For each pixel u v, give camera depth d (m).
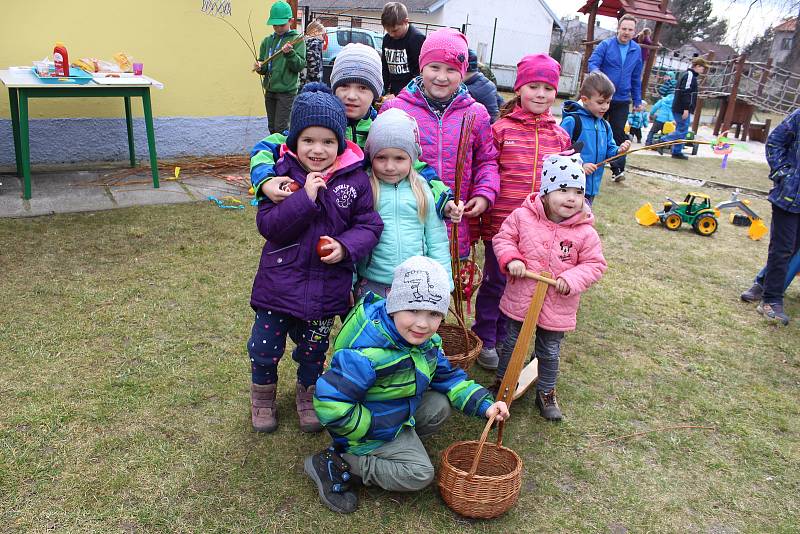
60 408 2.75
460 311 2.90
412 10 25.69
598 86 3.87
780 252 4.30
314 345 2.67
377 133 2.57
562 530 2.34
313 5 30.50
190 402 2.89
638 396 3.31
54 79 5.29
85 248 4.54
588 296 4.61
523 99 3.36
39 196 5.58
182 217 5.36
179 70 7.14
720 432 3.05
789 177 4.16
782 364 3.78
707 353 3.86
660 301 4.61
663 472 2.73
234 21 7.34
